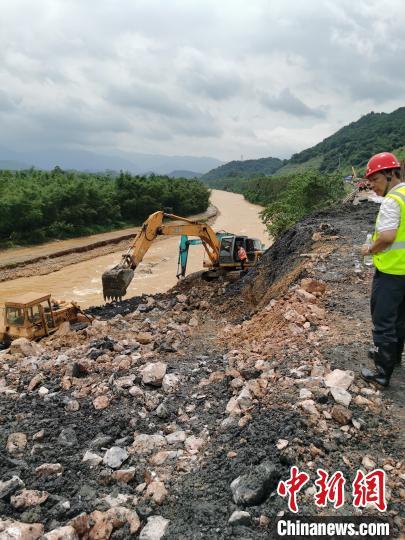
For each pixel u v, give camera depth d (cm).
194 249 4447
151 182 6900
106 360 842
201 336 1199
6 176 5678
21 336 1323
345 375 549
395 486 390
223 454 464
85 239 4700
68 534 360
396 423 473
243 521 367
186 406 611
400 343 553
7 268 3331
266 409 513
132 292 2714
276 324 871
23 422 598
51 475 466
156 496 413
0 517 398
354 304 864
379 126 16838
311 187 3622
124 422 579
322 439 448
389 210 457
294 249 1578
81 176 6825
